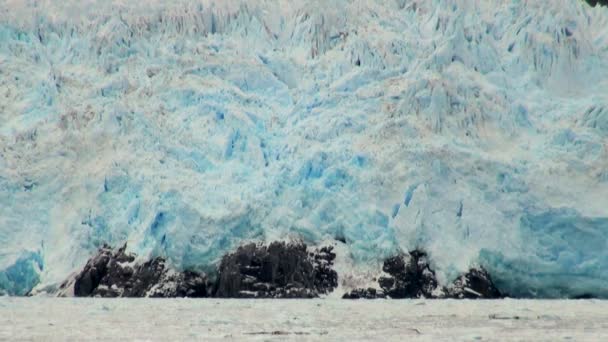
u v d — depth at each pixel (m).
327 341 199.38
